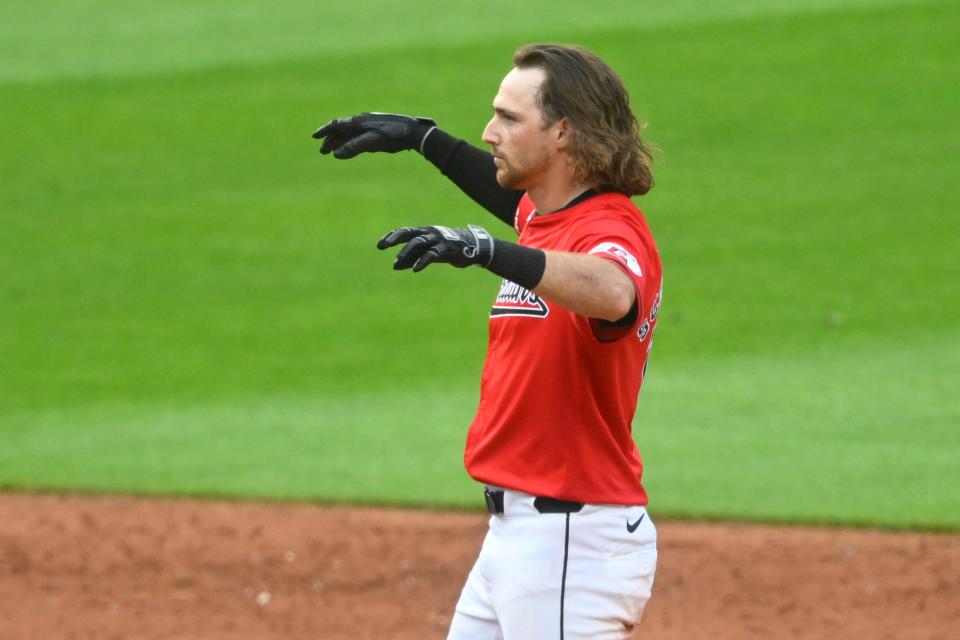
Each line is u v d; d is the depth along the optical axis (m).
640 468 15.14
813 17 80.88
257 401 40.38
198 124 69.00
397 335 46.00
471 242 12.52
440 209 58.38
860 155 63.56
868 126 66.81
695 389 40.56
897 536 30.02
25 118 69.81
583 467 14.38
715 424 37.66
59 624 25.36
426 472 34.41
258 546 29.66
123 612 25.98
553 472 14.39
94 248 54.56
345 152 17.42
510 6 85.81
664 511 31.55
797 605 26.16
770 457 35.19
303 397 40.72
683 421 37.94
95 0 91.25
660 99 70.62
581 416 14.31
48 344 45.44
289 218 57.59
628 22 81.56
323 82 73.75
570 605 14.43
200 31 83.50
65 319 47.75
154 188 61.22
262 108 70.69
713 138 66.12
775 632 24.81
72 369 43.38
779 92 71.06
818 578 27.58
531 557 14.44
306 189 60.94
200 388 41.59
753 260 52.34
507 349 14.60
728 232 55.25
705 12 82.88
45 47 81.44
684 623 25.25
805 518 31.03
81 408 40.06
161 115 70.19
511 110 14.48
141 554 29.23
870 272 50.88
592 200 14.48
